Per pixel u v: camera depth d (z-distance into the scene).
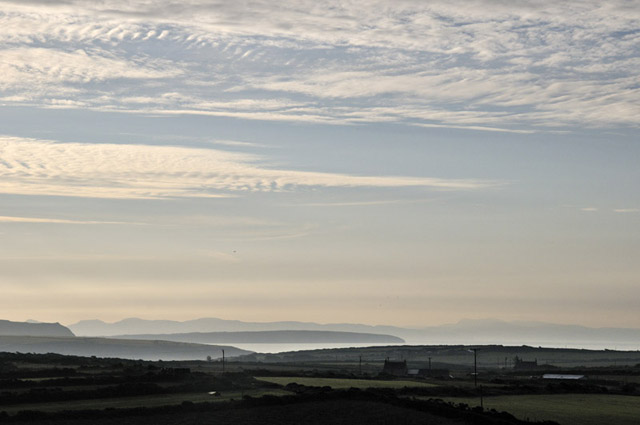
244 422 115.44
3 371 163.00
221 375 171.62
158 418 117.19
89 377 152.12
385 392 155.25
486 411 130.38
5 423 110.44
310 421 117.12
